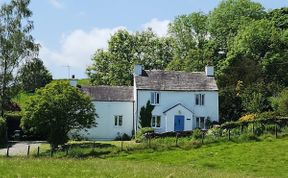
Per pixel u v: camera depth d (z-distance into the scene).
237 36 99.12
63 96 53.78
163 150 50.81
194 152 49.28
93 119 55.91
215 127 58.19
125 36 102.62
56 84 54.91
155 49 103.75
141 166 35.81
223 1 111.25
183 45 110.19
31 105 53.72
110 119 77.38
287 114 70.00
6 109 80.38
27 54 80.62
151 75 79.38
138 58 102.19
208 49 100.38
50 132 53.38
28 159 36.00
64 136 53.72
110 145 55.09
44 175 27.12
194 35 112.50
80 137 71.00
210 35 111.06
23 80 80.12
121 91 79.69
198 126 77.69
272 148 49.28
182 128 76.81
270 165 42.72
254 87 83.19
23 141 72.38
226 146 51.38
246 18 105.06
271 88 83.75
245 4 108.56
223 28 108.19
